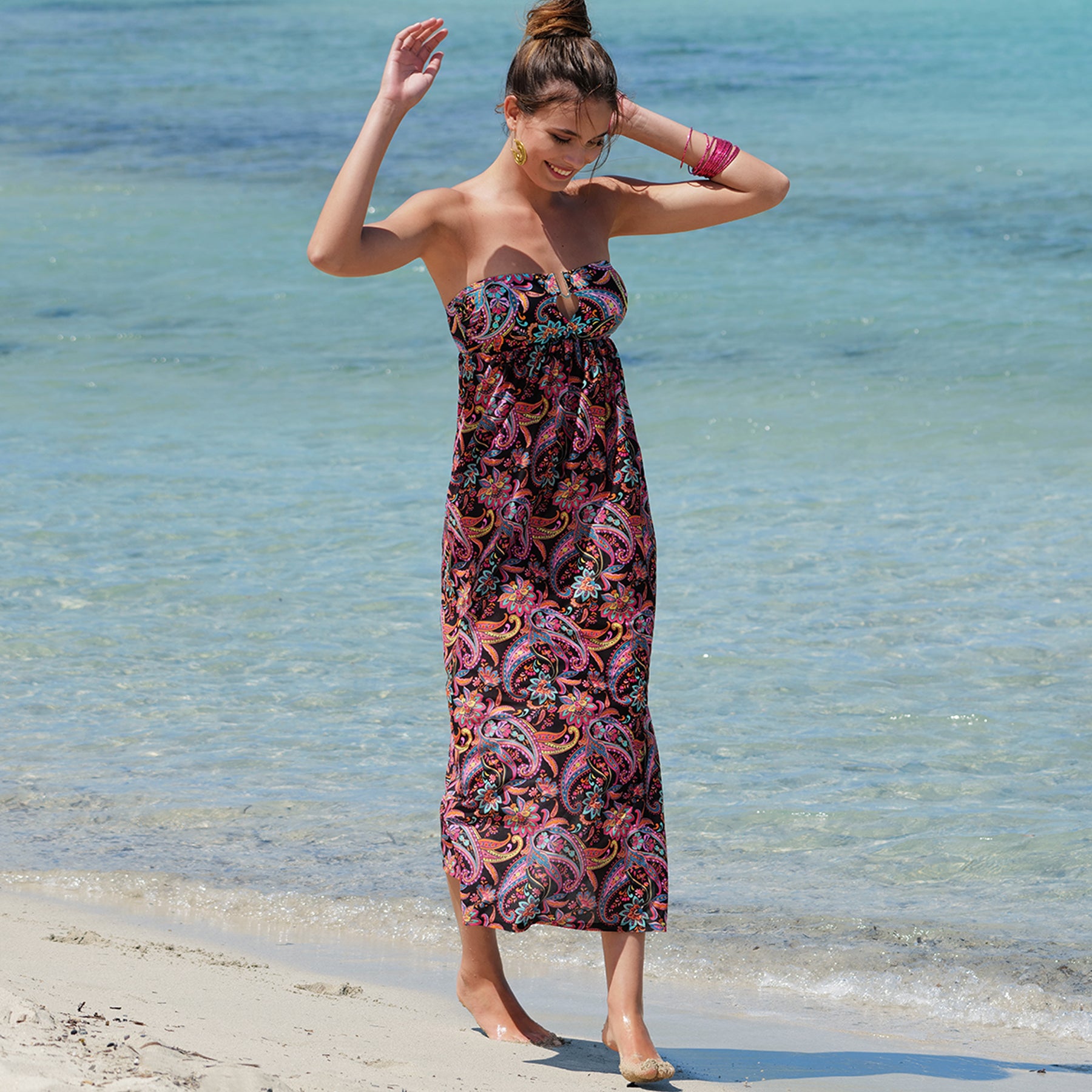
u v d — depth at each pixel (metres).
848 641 19.23
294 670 18.42
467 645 9.15
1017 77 91.56
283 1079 7.60
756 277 46.62
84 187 62.12
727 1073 9.31
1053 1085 9.22
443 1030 9.68
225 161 68.00
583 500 9.16
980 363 36.59
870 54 103.62
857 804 14.65
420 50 9.09
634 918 9.02
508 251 9.06
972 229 52.06
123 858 13.37
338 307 44.25
